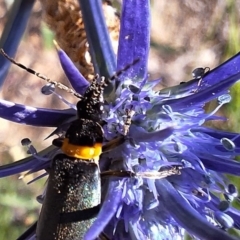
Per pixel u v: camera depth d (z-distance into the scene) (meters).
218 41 0.10
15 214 0.09
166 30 0.10
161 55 0.10
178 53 0.10
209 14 0.10
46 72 0.10
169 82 0.10
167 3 0.10
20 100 0.10
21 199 0.09
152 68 0.10
